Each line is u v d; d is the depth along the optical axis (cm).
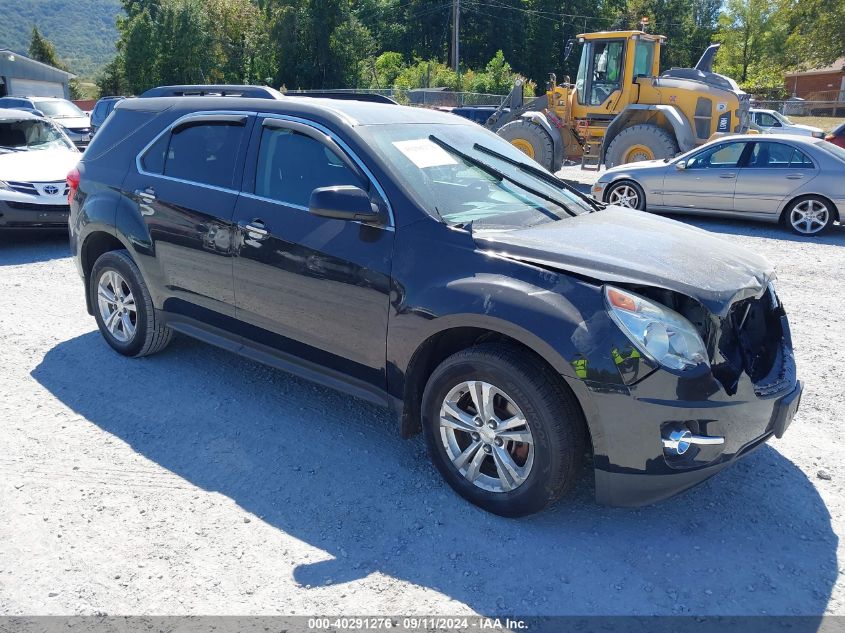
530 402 304
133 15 5384
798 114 3988
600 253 322
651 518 334
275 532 319
